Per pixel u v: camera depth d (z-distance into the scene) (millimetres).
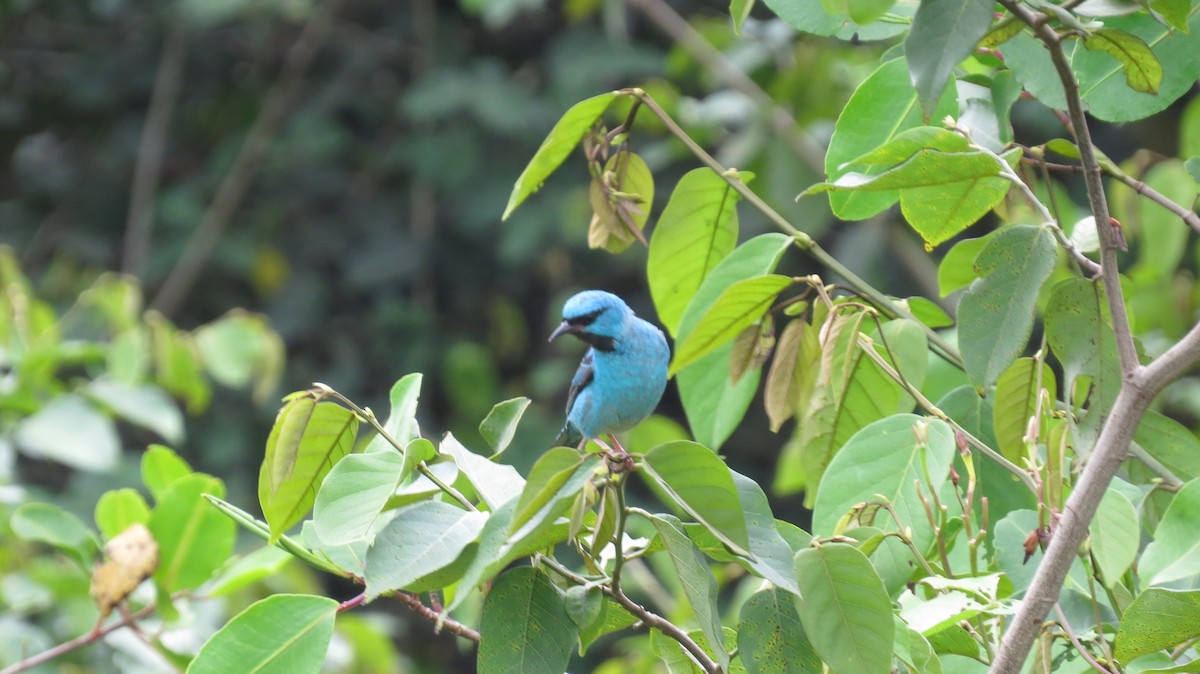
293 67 18562
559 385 17656
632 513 3549
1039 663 4051
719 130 13328
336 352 18672
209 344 10281
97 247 19281
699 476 3426
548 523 3373
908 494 4594
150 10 19938
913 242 14922
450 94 17031
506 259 17594
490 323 19328
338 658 8844
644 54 16906
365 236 19062
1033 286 4117
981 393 4895
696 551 3584
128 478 14922
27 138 20562
